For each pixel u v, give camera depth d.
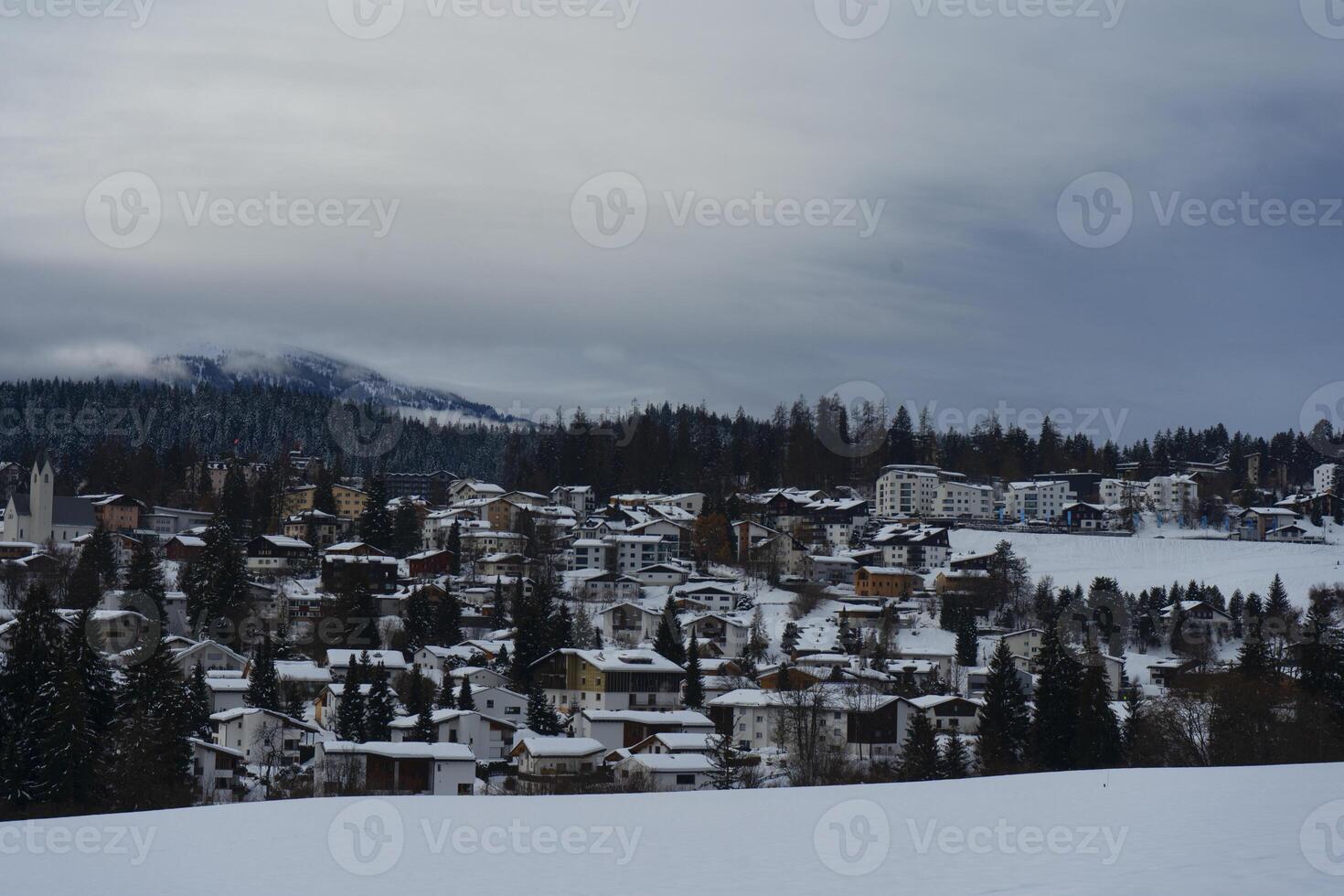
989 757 83.12
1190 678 100.56
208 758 74.56
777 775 79.31
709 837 28.70
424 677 112.81
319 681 113.50
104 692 66.31
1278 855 23.27
